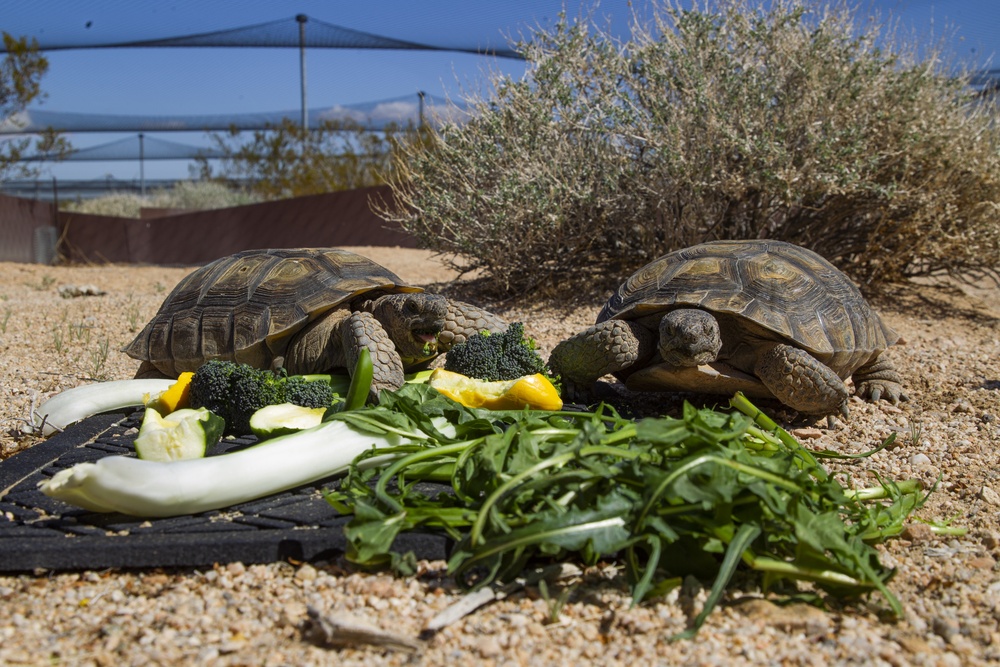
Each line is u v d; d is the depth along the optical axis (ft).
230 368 2.16
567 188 4.35
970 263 4.69
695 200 4.29
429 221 4.93
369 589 1.44
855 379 2.90
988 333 4.12
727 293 2.41
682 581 1.47
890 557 1.63
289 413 2.00
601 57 4.68
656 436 1.47
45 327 4.39
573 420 1.91
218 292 2.61
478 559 1.41
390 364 2.32
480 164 4.74
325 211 10.08
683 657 1.26
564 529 1.38
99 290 6.07
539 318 4.23
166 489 1.61
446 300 2.53
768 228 4.66
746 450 1.62
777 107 4.40
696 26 4.46
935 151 4.34
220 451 1.98
